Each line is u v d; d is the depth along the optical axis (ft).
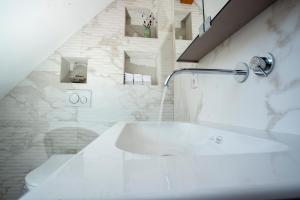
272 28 1.70
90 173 0.63
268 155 0.81
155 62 5.71
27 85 4.82
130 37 5.32
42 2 3.50
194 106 3.67
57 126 4.81
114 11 5.38
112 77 5.11
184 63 4.32
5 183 4.57
